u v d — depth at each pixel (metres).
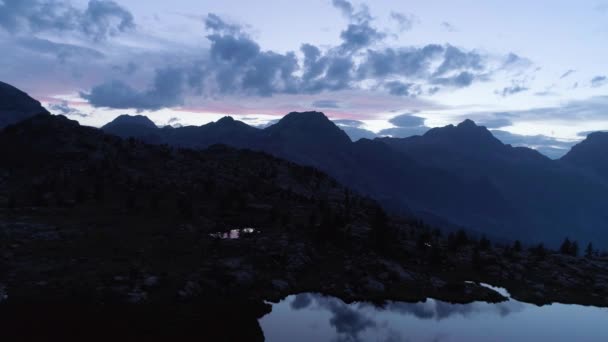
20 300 52.56
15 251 69.00
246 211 119.44
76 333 45.59
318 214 124.56
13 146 145.12
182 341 46.56
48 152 144.12
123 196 119.31
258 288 68.62
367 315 65.56
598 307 78.88
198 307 57.41
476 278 90.12
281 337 53.38
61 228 84.38
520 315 71.50
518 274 95.19
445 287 80.88
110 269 65.62
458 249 116.19
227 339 48.75
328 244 95.50
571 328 66.75
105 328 47.50
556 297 83.12
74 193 116.12
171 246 81.19
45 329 45.78
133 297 56.56
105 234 83.81
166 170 154.12
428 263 95.50
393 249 98.00
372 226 104.81
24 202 103.81
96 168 136.38
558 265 108.12
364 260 88.00
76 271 63.56
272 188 157.88
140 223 95.56
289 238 93.88
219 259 77.00
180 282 63.84
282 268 78.00
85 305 53.12
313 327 58.06
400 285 78.94
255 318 57.34
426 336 59.94
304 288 73.00
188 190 135.00
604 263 116.50
